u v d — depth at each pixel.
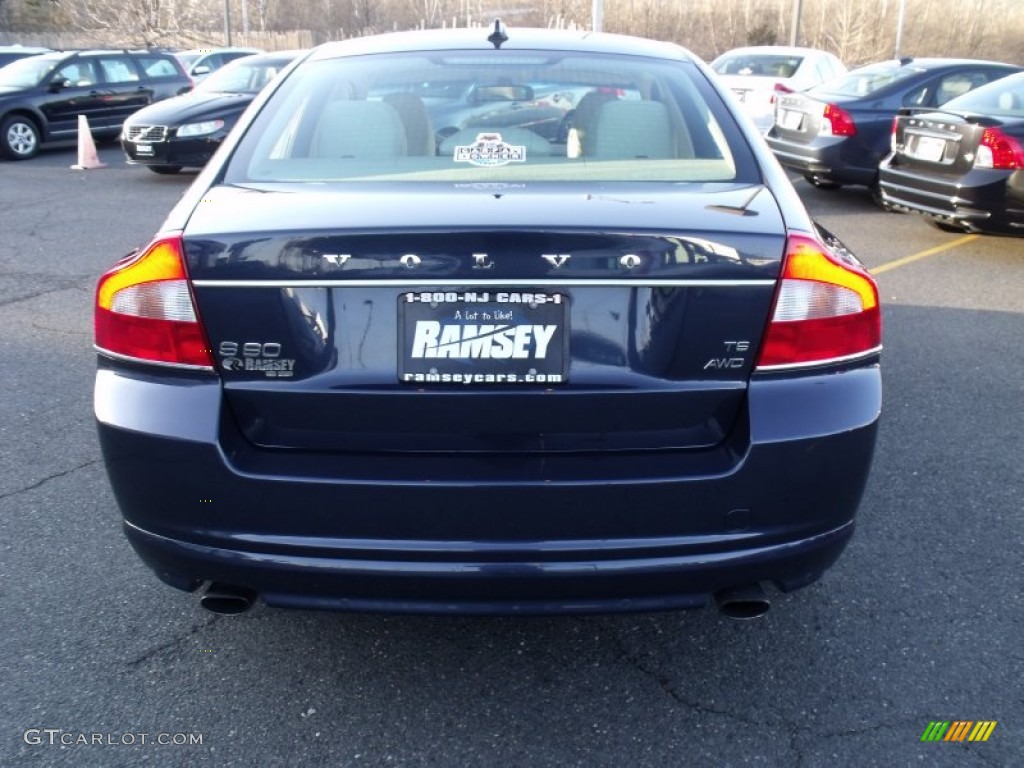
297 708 2.62
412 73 3.18
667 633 2.97
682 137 2.88
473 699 2.67
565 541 2.26
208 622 3.00
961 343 5.71
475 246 2.19
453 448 2.30
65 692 2.67
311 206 2.38
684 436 2.32
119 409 2.34
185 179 12.30
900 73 10.21
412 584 2.28
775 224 2.34
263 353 2.28
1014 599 3.12
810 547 2.38
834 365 2.37
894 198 8.41
